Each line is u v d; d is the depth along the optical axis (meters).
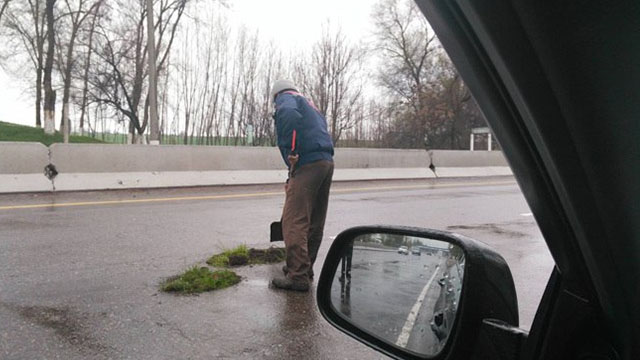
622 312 1.04
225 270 4.62
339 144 31.08
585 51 0.80
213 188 11.93
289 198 4.20
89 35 29.42
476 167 18.38
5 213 7.62
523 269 5.03
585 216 0.99
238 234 6.44
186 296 4.02
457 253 1.54
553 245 1.15
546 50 0.82
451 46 0.96
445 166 17.47
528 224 7.90
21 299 3.85
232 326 3.46
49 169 10.24
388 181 15.51
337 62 30.77
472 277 1.39
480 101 1.03
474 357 1.36
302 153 4.11
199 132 32.59
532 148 1.02
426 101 31.05
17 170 9.91
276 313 3.71
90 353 2.99
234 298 4.01
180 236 6.24
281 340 3.25
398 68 33.25
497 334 1.31
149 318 3.55
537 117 0.93
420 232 1.72
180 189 11.51
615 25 0.76
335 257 2.07
